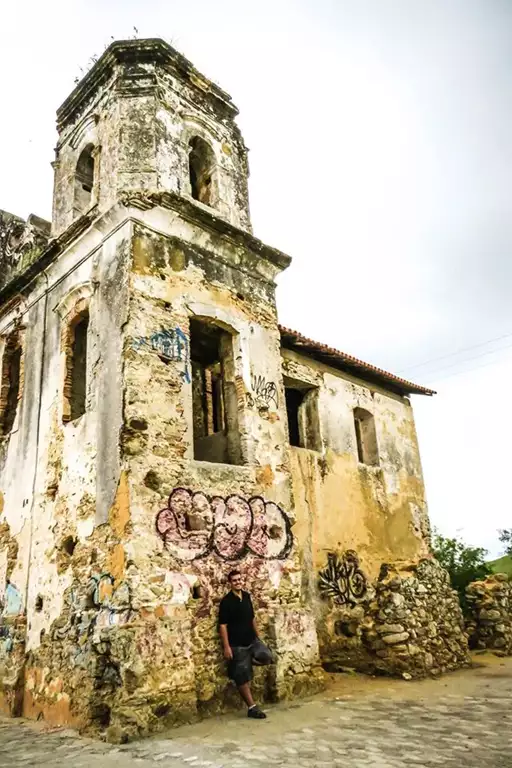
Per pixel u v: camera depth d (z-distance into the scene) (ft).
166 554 26.03
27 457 35.42
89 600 26.81
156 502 26.55
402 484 49.08
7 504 36.45
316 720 23.68
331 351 44.27
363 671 34.63
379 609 35.65
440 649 35.78
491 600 46.47
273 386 34.94
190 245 33.06
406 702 26.68
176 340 30.35
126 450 26.61
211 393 44.32
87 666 25.55
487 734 20.56
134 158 33.71
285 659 28.60
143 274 30.14
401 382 51.34
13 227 48.67
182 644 24.86
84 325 35.47
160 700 23.31
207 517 28.25
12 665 30.83
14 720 28.73
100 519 27.25
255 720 24.11
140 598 24.52
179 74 37.91
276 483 32.53
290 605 30.45
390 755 18.38
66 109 40.68
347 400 46.70
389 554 44.70
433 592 38.24
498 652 43.73
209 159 39.19
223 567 28.07
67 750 21.63
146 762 19.12
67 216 38.24
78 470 29.81
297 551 32.07
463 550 59.06
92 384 30.42
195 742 21.09
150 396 28.22
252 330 35.01
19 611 32.09
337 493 42.37
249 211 40.06
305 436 43.88
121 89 35.47
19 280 39.63
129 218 30.73
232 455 32.55
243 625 26.32
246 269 36.09
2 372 40.78
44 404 34.99
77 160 39.14
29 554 32.60
